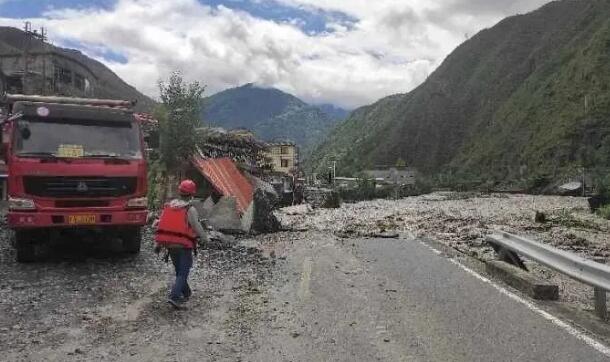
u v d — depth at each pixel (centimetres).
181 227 730
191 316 689
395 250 1244
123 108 1098
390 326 644
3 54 4619
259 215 1603
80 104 1079
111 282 875
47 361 532
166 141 2386
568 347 570
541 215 2033
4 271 948
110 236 1097
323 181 8819
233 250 1205
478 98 19050
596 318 680
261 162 5044
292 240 1421
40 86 4316
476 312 702
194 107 2447
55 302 750
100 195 994
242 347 575
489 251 1298
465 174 11588
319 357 545
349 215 2392
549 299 773
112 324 655
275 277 926
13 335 607
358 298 778
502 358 538
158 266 1012
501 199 4141
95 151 1009
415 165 17575
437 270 991
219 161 2745
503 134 12650
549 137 9900
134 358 543
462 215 2388
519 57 19888
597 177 5272
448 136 17988
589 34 14288
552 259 794
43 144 980
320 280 902
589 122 9162
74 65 5069
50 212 956
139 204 1027
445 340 593
